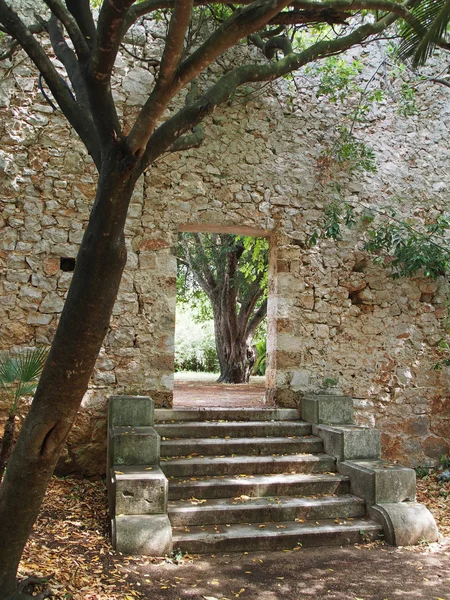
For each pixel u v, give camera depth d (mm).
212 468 4805
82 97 3592
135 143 2770
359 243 6398
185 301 15430
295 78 6359
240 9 2939
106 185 2824
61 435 2873
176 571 3678
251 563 3871
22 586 3141
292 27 6230
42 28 4672
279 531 4184
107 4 2617
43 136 5707
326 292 6227
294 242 6176
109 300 2855
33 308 5523
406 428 6340
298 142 6305
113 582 3426
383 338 6367
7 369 4109
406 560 4004
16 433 5352
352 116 6480
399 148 6672
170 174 5895
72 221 5707
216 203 5965
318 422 5527
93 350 2844
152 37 6039
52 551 3762
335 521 4461
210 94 3307
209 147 6016
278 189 6172
